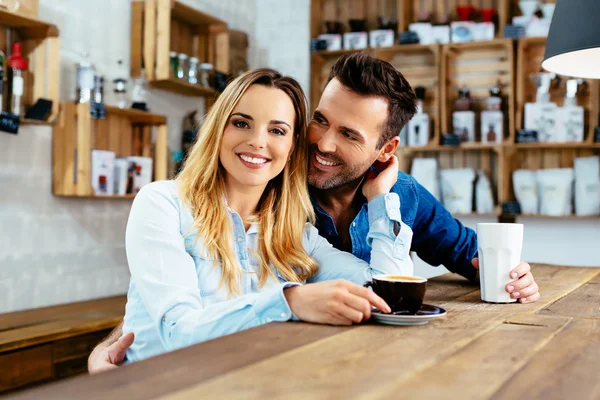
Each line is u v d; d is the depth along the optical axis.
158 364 0.87
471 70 4.50
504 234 1.53
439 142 4.36
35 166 3.28
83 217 3.58
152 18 3.83
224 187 1.74
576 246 4.26
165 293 1.43
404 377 0.83
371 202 1.82
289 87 1.74
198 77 4.25
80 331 2.85
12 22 3.05
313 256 1.85
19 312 3.16
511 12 4.45
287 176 1.81
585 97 4.19
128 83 3.89
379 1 4.80
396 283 1.24
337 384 0.79
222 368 0.85
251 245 1.75
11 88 3.07
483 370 0.88
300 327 1.17
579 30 1.76
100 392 0.73
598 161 4.04
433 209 2.19
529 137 4.14
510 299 1.54
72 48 3.49
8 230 3.14
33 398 0.71
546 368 0.90
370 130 1.79
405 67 4.68
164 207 1.57
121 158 3.53
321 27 5.00
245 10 5.05
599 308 1.47
